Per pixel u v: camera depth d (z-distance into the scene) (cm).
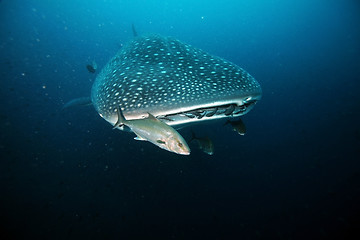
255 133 1120
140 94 296
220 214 700
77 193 693
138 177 745
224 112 320
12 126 948
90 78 1520
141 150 802
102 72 466
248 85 329
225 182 805
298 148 1021
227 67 368
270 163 922
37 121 985
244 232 656
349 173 859
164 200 707
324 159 943
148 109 281
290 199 767
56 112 1048
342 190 796
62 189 702
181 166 801
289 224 686
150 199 702
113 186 716
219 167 853
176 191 736
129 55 426
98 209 659
